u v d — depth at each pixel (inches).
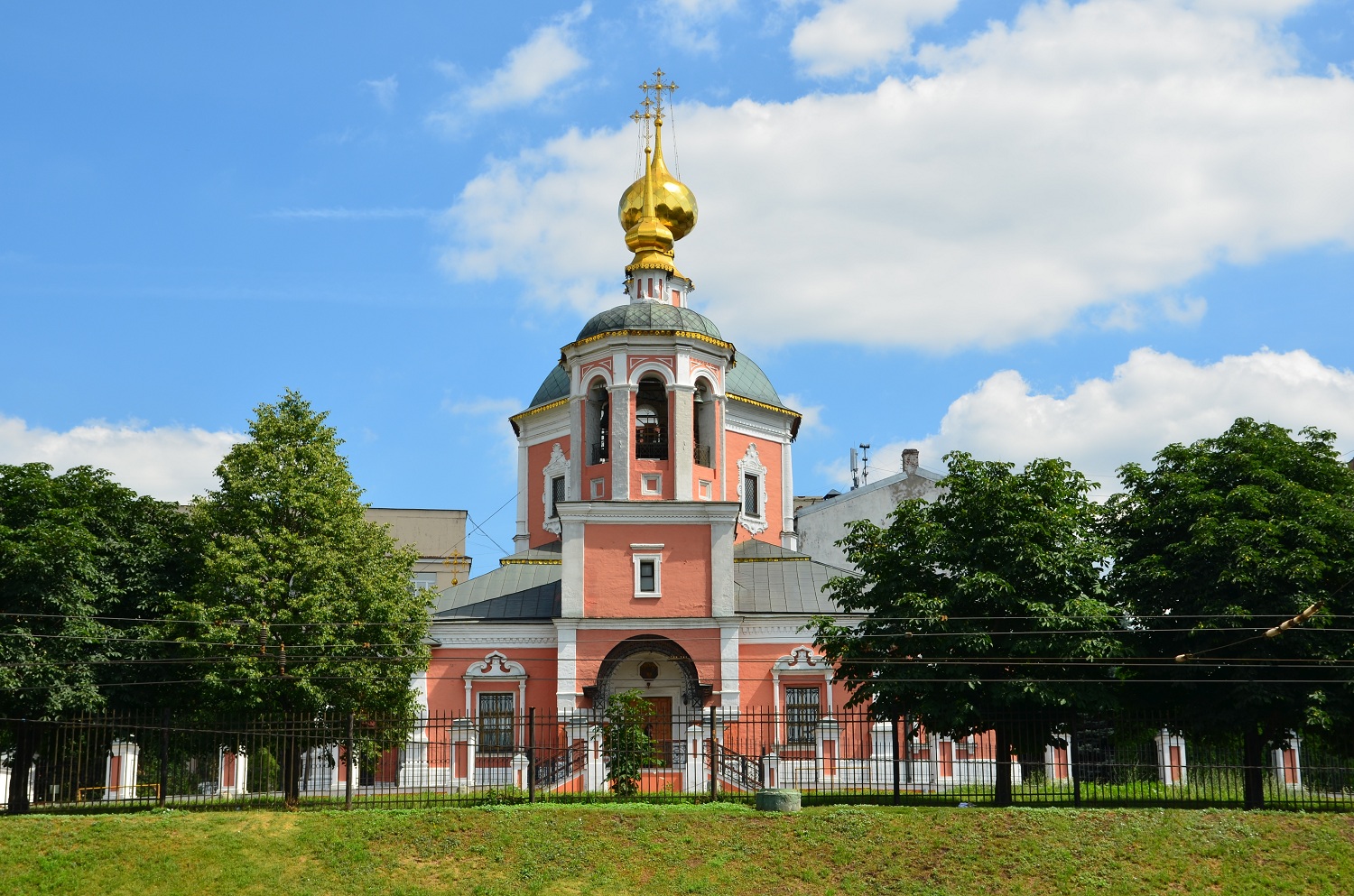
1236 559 1418.6
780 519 2278.5
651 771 1784.0
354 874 1173.7
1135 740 1556.3
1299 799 1528.1
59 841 1195.3
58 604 1482.5
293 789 1435.8
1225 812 1279.5
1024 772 1674.5
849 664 1514.5
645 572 1875.0
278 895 1139.9
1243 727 1443.2
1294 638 1400.1
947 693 1443.2
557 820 1262.3
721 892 1159.6
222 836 1220.5
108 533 1595.7
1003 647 1451.8
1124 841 1225.4
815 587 1973.4
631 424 1945.1
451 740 1843.0
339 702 1573.6
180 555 1647.4
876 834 1242.0
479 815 1270.9
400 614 1658.5
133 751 1790.1
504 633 1916.8
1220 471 1531.7
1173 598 1493.6
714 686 1830.7
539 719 1611.7
